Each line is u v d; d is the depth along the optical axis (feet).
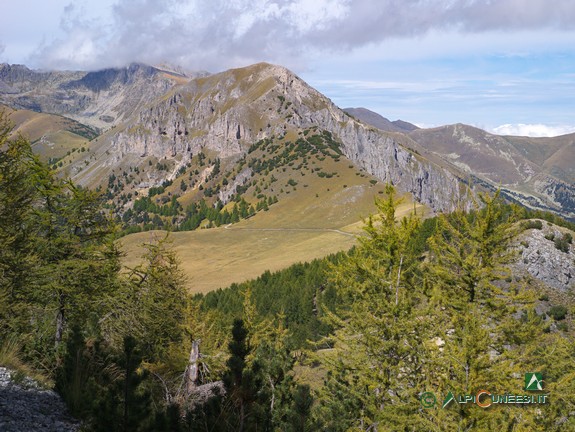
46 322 71.05
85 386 35.53
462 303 74.64
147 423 28.55
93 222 87.66
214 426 28.66
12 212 62.54
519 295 76.64
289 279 330.34
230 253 543.80
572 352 80.02
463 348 55.26
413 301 77.20
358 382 73.92
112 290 87.10
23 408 32.60
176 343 90.43
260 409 30.40
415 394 65.05
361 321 73.77
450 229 82.53
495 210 79.20
